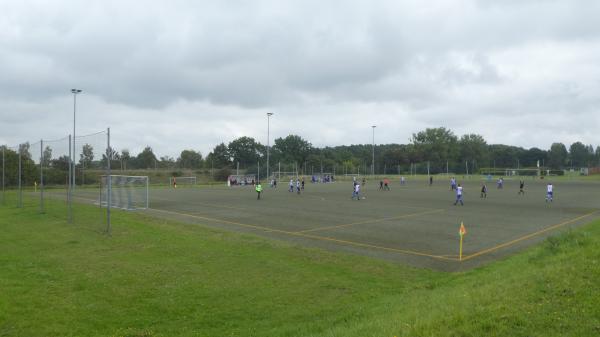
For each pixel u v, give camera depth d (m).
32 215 26.00
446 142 150.50
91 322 8.57
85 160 25.70
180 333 8.18
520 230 22.14
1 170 41.25
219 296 10.48
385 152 152.62
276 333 7.98
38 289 10.50
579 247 11.73
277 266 13.57
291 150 147.88
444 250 16.81
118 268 12.95
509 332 5.89
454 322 6.28
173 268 13.10
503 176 121.00
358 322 7.96
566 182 84.69
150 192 52.47
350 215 28.50
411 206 35.38
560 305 6.65
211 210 31.06
